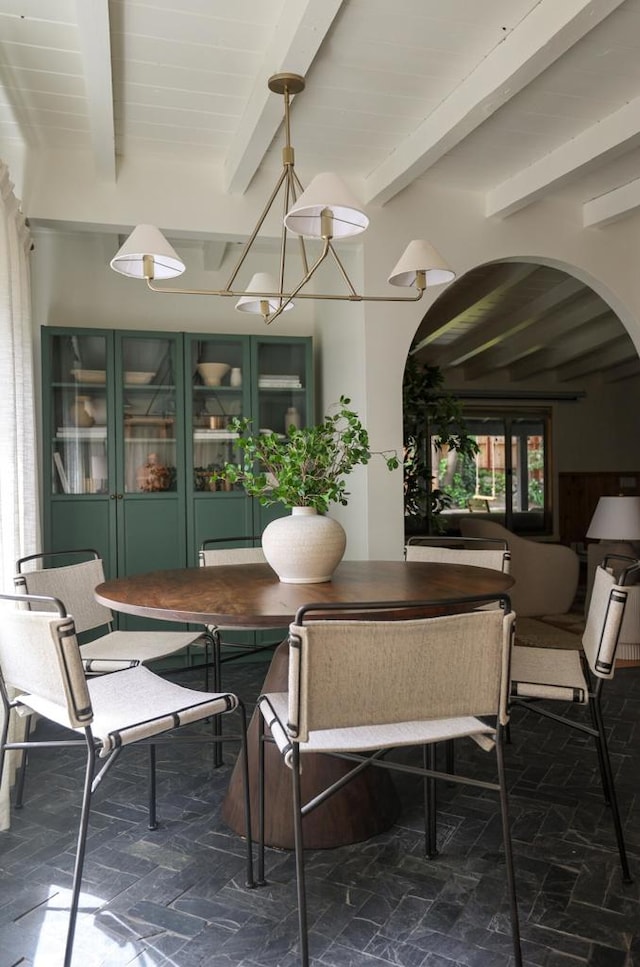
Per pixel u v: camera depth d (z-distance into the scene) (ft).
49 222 10.86
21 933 5.50
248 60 8.41
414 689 4.98
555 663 7.55
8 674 6.01
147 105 9.48
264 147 9.81
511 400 29.63
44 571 8.17
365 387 12.26
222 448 13.88
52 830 7.23
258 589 6.90
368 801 7.08
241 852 6.77
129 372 13.41
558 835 7.00
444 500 16.12
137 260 8.01
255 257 15.31
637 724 10.25
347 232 7.29
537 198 11.79
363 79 8.80
